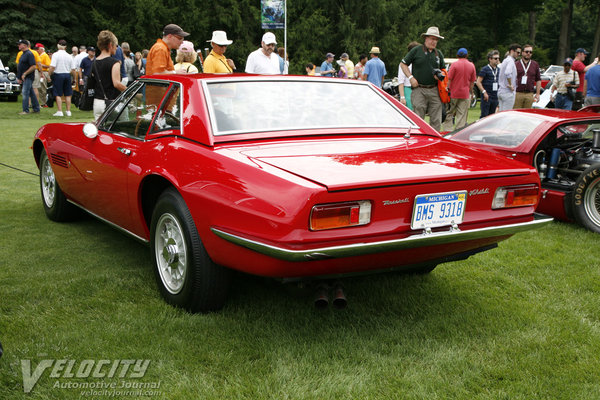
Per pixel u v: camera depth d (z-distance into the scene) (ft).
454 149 10.16
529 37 158.61
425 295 10.85
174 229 9.71
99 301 10.09
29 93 48.44
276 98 10.52
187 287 9.38
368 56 108.68
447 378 7.74
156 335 8.76
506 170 9.00
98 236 14.38
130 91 12.30
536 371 7.96
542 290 11.33
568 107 41.81
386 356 8.32
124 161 10.96
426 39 26.86
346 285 11.26
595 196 15.76
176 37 22.27
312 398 7.19
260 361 8.08
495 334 9.16
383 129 10.75
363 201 7.79
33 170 23.63
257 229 7.79
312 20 105.91
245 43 107.04
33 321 9.21
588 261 13.23
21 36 93.91
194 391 7.31
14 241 13.78
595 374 7.92
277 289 10.84
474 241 9.06
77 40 101.14
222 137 9.32
